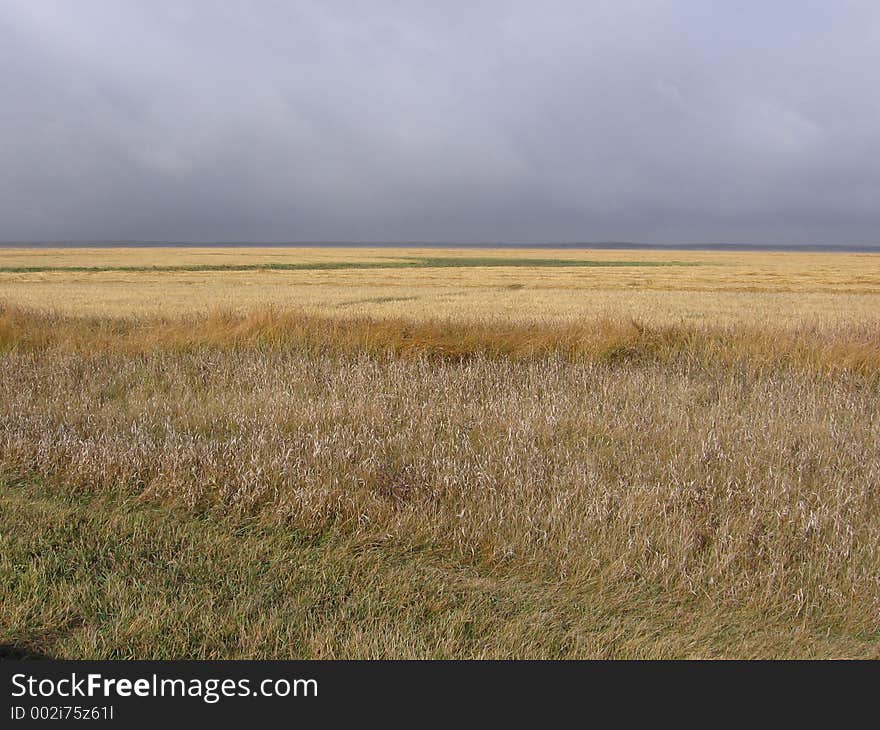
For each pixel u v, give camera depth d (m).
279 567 3.62
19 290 33.75
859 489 4.62
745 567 3.62
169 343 10.26
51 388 7.56
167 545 3.84
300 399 7.18
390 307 23.06
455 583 3.50
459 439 5.78
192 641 2.98
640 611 3.30
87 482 4.73
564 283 43.09
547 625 3.15
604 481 4.76
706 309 22.62
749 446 5.49
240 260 91.12
